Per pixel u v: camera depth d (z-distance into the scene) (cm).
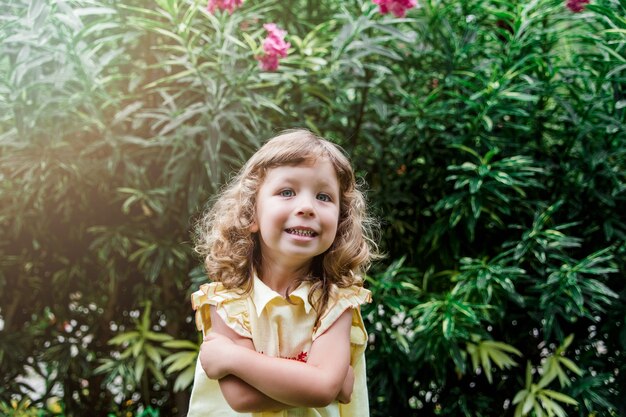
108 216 257
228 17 230
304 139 115
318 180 113
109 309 267
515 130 237
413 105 238
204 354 111
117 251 256
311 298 116
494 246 245
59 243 263
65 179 239
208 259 125
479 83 233
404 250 253
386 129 255
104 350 272
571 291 210
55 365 262
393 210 249
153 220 254
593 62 227
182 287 260
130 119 242
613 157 232
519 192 233
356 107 253
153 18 239
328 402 108
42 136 228
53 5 203
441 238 243
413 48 247
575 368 223
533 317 226
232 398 108
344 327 115
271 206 112
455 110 231
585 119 224
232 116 219
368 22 228
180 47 219
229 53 218
